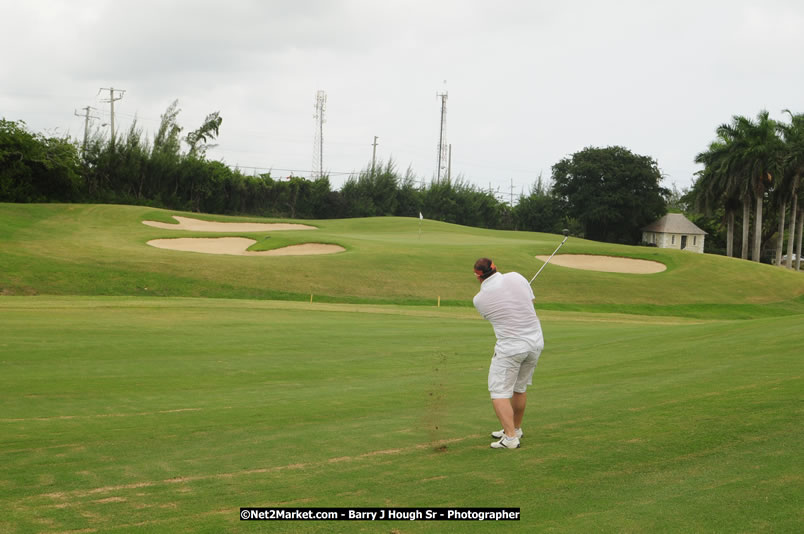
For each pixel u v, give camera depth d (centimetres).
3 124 6334
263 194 8456
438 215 9675
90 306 2089
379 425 736
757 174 6406
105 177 7306
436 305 3095
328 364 1222
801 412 664
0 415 798
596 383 966
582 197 8638
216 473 554
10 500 484
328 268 3441
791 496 433
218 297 2959
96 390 954
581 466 541
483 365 1220
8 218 4497
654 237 8950
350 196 9212
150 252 3556
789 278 4097
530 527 407
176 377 1070
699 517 407
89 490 508
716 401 754
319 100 11781
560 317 2777
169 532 414
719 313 3378
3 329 1486
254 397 919
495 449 620
